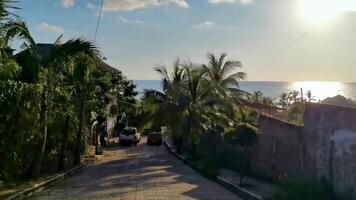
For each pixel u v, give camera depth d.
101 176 20.92
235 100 33.81
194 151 30.92
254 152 19.67
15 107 13.79
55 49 17.09
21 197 14.03
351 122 11.85
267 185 16.55
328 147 13.13
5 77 12.88
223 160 23.02
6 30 14.74
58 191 15.72
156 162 29.53
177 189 16.20
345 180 12.15
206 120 31.44
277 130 17.22
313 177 13.84
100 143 42.91
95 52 17.53
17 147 15.01
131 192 15.40
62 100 20.72
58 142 22.58
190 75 33.66
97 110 31.62
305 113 14.81
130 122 70.25
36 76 16.53
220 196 14.66
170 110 34.31
